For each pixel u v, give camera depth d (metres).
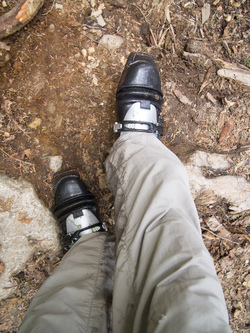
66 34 0.60
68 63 0.60
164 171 0.36
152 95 0.55
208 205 0.66
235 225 0.66
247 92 0.67
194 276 0.24
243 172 0.67
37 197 0.57
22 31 0.56
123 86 0.55
